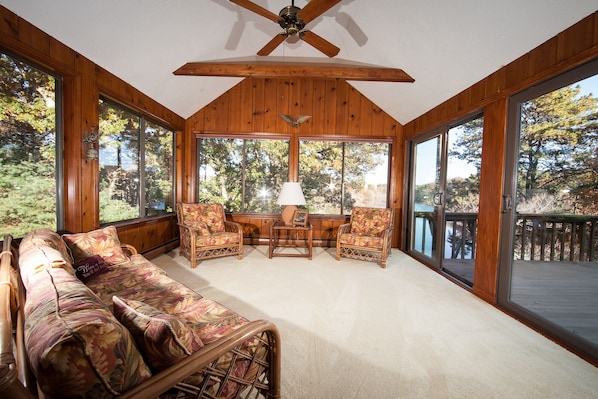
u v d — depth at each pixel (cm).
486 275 248
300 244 458
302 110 458
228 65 342
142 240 341
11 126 195
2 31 177
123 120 310
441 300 244
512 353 165
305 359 155
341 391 131
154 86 338
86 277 175
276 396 103
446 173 334
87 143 247
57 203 233
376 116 459
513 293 235
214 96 448
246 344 103
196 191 464
